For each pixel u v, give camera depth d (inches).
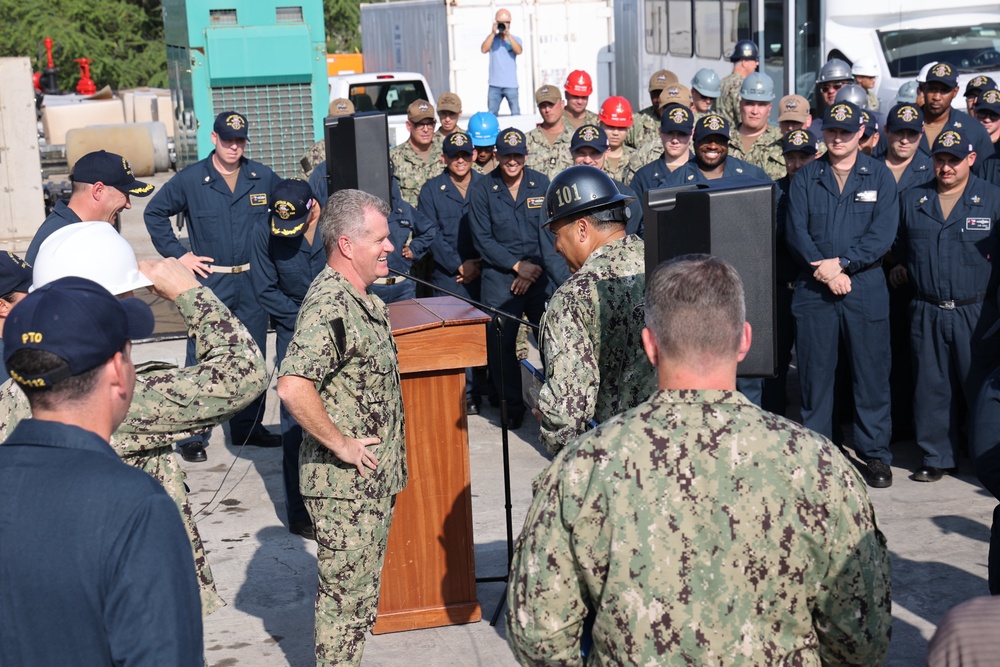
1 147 427.8
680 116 259.0
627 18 608.7
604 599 82.6
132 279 107.8
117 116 886.4
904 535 208.4
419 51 653.3
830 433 239.6
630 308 129.2
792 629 81.7
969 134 275.7
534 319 281.0
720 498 80.6
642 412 84.2
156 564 75.9
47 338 78.3
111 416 82.1
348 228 139.5
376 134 216.8
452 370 171.8
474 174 300.4
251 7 412.5
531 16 605.3
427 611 176.1
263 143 418.6
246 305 269.1
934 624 173.6
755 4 476.7
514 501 229.3
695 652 80.4
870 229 226.7
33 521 76.1
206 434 280.8
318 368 135.1
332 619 146.2
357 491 142.2
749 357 122.4
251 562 204.5
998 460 134.0
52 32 1464.1
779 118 303.3
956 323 228.4
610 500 81.9
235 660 167.9
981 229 223.8
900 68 462.3
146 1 1657.2
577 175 133.7
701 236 118.8
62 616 75.7
